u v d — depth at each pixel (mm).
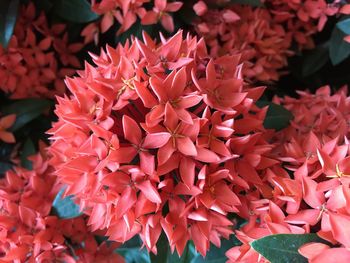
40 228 219
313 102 236
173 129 163
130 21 246
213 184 171
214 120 169
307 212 160
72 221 229
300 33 285
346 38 250
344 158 161
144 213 163
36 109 264
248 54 259
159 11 244
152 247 175
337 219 138
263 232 171
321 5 264
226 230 179
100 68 192
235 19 256
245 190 183
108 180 161
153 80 161
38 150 283
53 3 262
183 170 164
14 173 252
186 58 171
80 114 172
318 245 141
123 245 241
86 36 267
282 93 297
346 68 302
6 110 264
